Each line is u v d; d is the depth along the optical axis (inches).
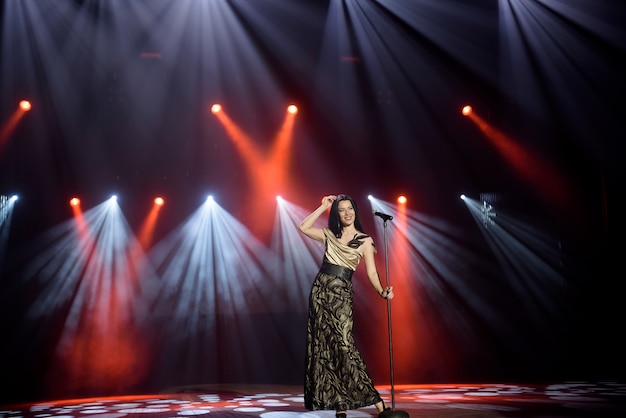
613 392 225.8
